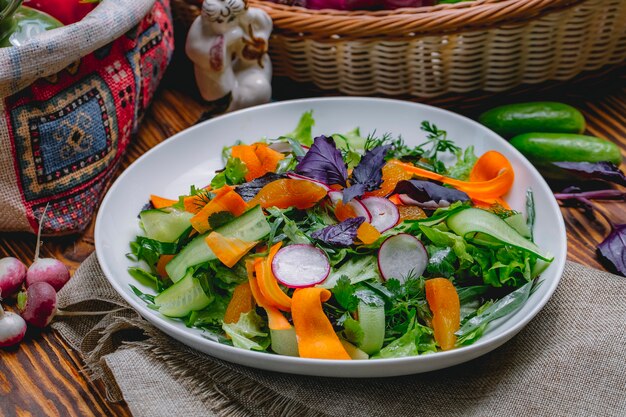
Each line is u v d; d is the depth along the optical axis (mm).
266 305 631
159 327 639
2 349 684
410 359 593
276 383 631
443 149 762
